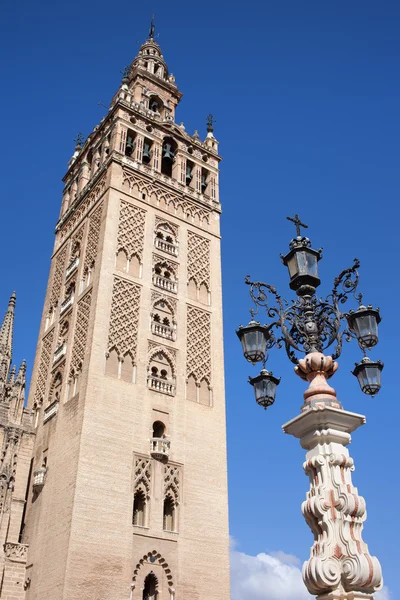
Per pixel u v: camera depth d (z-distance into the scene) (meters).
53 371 48.84
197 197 58.25
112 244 49.06
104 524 37.12
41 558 38.28
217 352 50.41
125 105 58.44
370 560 12.07
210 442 45.16
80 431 39.66
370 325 15.78
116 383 42.72
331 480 13.37
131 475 39.84
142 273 49.34
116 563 36.47
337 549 12.41
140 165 55.38
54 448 42.72
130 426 41.59
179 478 42.19
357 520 12.74
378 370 15.62
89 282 48.84
